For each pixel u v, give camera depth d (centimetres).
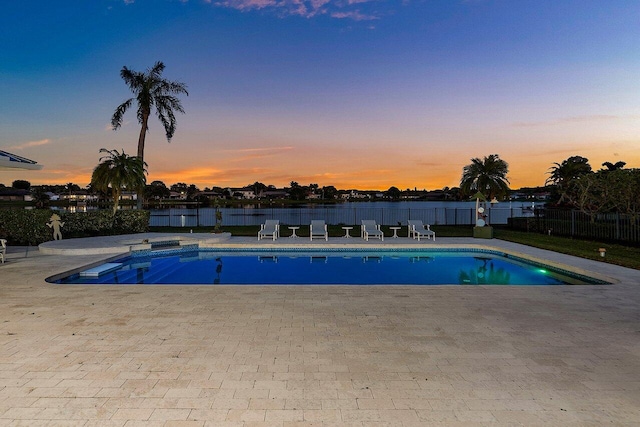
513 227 2028
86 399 301
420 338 442
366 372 353
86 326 477
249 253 1299
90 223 1518
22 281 735
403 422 272
